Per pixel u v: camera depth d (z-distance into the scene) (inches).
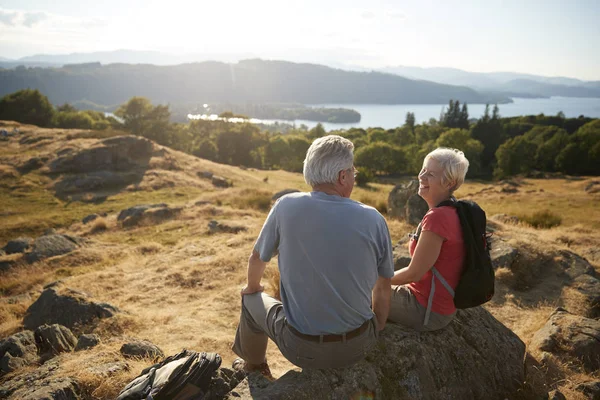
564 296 237.0
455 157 104.7
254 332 101.8
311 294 81.3
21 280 450.9
